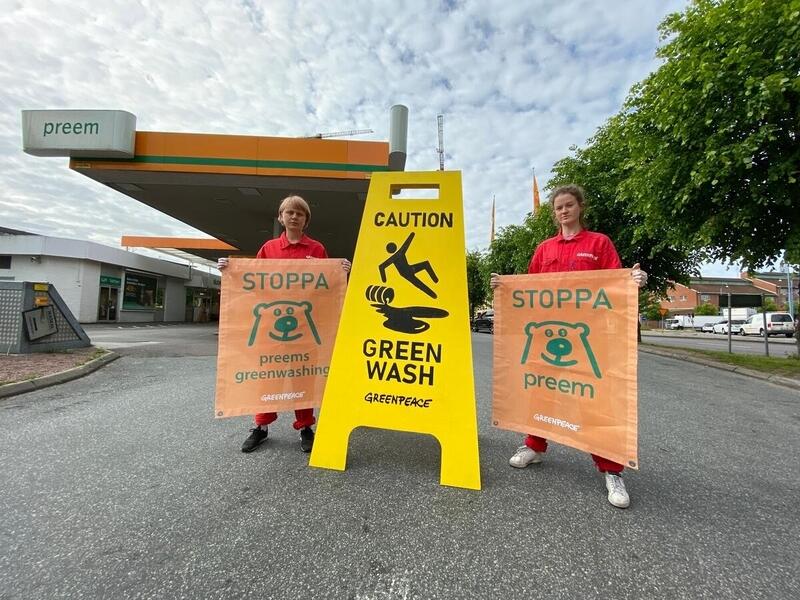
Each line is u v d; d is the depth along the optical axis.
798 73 5.48
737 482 2.59
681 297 57.47
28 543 1.80
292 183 10.07
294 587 1.55
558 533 1.95
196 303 31.03
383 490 2.34
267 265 2.98
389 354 2.70
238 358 2.90
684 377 7.22
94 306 20.70
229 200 11.80
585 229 2.76
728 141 6.18
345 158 9.53
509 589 1.56
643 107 7.96
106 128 8.94
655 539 1.92
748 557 1.79
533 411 2.65
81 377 5.71
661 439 3.50
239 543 1.82
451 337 2.65
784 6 5.19
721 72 5.70
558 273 2.62
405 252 2.80
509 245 27.12
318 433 2.68
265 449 2.97
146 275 24.91
